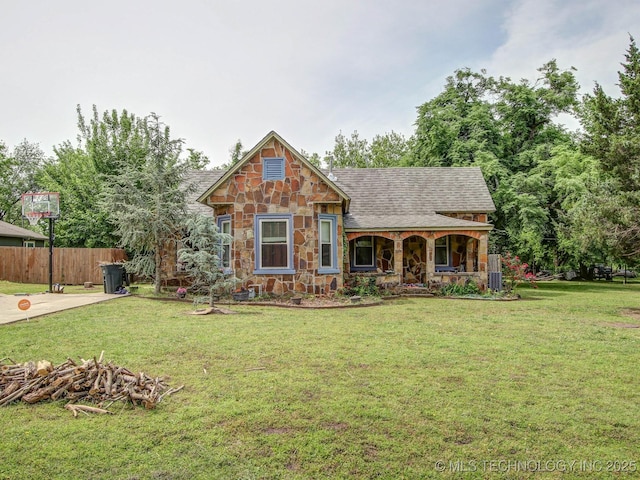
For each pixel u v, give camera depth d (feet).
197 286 49.75
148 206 48.73
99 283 67.05
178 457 11.51
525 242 75.92
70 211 82.58
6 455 11.48
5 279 68.54
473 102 97.14
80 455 11.55
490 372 19.53
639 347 25.00
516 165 89.61
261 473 10.80
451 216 64.34
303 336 26.84
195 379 17.94
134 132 86.38
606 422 14.23
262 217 47.37
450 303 46.26
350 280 52.29
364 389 16.93
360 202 65.10
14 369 16.52
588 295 58.75
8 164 127.54
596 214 43.60
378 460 11.55
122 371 16.81
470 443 12.59
